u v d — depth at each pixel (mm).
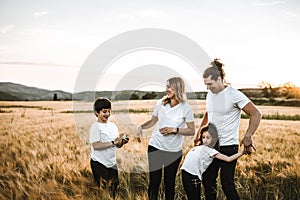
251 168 4227
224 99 3041
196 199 3234
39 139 5184
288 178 3857
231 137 3064
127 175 3609
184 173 3244
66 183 3641
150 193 3283
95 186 3342
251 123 2992
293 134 6027
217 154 3061
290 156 4676
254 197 3699
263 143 5395
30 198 3385
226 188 3057
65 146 4805
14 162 4246
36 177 3725
